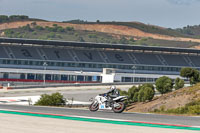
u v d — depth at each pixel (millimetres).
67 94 167750
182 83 129125
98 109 51344
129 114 48750
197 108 67062
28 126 33750
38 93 167750
